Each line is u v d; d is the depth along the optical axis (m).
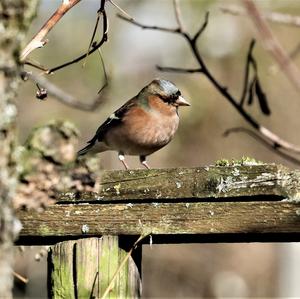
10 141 5.15
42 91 7.42
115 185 7.59
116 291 7.39
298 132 27.67
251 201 7.46
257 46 26.17
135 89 26.09
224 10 9.61
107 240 7.46
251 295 28.42
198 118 26.95
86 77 24.31
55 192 5.87
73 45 24.44
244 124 27.61
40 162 5.75
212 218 7.46
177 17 9.99
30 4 5.26
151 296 27.48
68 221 7.59
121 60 25.80
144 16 26.06
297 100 27.50
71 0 7.37
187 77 26.67
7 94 5.12
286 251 28.58
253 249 28.69
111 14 25.38
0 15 5.09
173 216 7.50
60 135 5.77
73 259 7.46
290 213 7.38
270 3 22.28
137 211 7.54
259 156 27.89
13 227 5.17
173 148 27.52
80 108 5.00
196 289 27.95
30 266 23.31
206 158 27.67
